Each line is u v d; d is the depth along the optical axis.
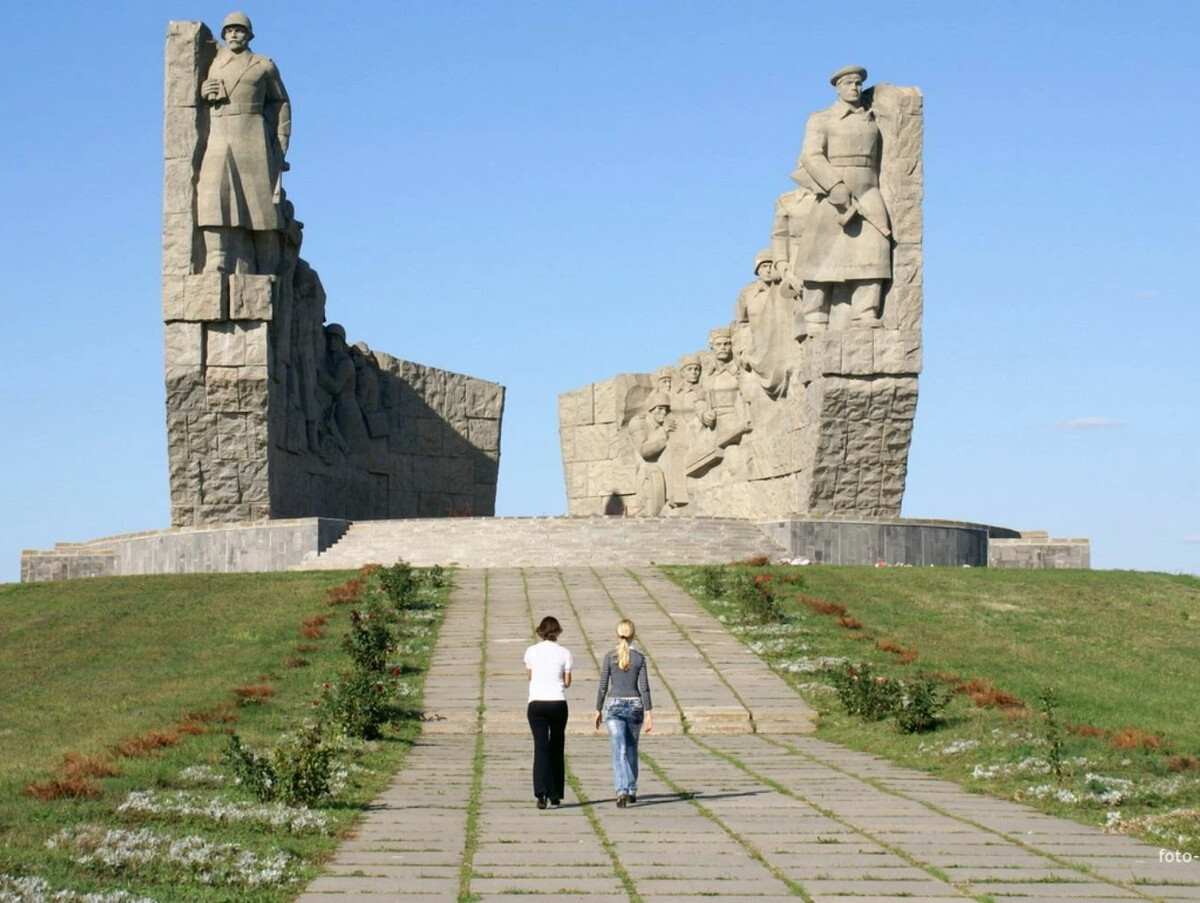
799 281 41.41
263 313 40.34
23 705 22.69
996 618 30.31
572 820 15.12
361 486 49.94
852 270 39.72
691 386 52.44
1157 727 20.89
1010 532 47.75
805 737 22.67
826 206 40.09
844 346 39.56
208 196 40.28
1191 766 18.08
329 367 49.44
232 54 41.22
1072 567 42.97
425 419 53.88
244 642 27.89
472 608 31.11
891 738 21.52
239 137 40.84
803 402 41.41
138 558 41.94
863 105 40.72
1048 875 12.63
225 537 39.31
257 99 41.16
